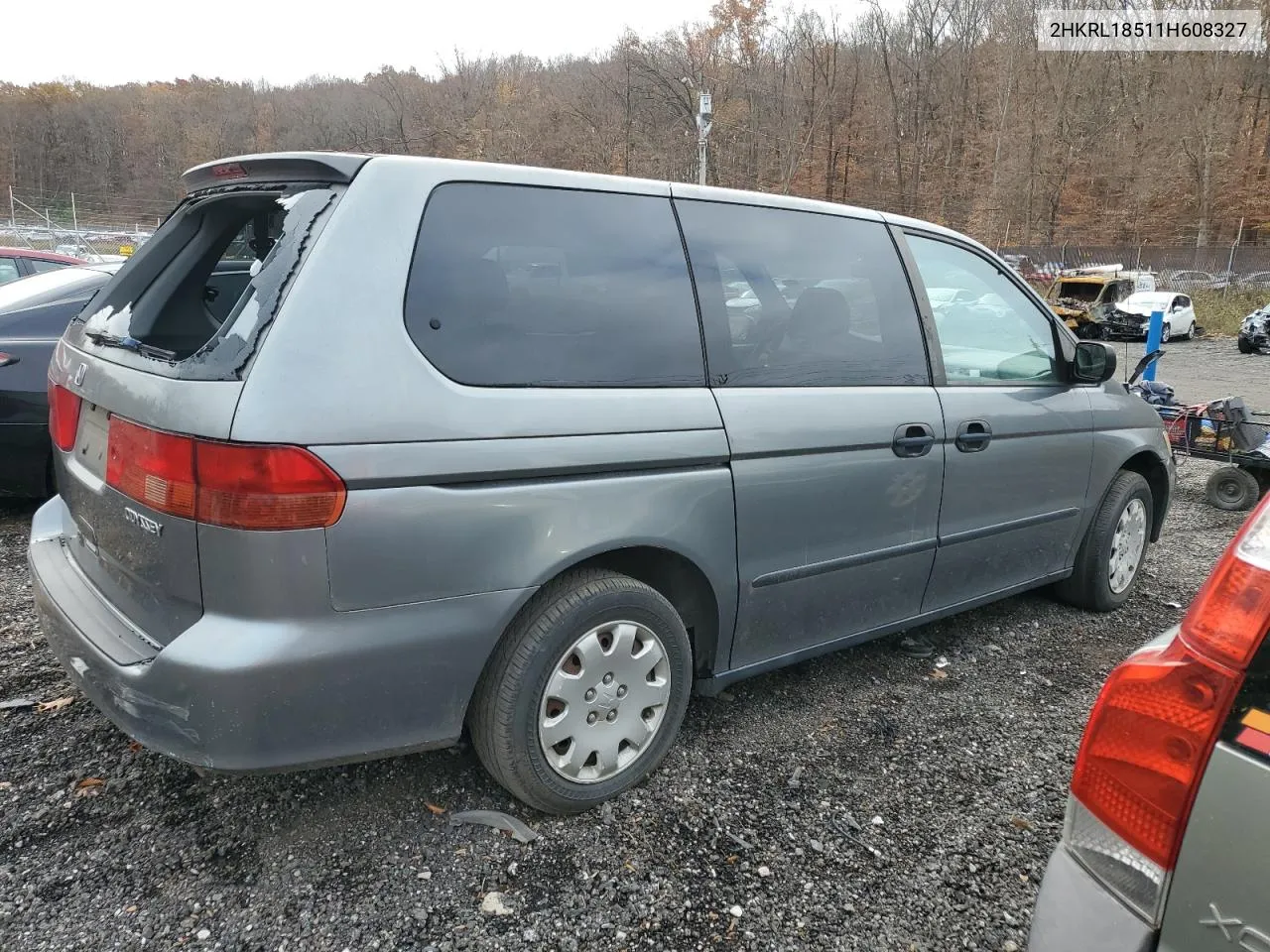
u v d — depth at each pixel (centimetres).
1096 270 2784
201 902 212
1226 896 119
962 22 5784
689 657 268
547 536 224
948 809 263
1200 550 552
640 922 212
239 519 187
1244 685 122
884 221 337
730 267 281
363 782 262
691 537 255
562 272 242
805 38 5453
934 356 335
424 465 203
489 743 232
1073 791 143
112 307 268
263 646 190
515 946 203
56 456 282
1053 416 374
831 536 296
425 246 217
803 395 287
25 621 366
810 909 219
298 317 196
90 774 261
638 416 243
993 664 366
